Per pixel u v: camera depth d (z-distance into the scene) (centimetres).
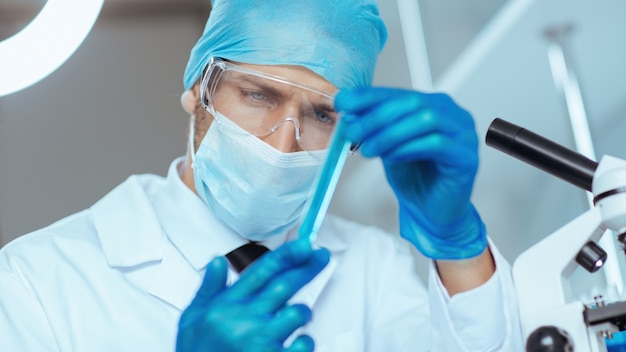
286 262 105
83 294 160
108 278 164
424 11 262
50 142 359
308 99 154
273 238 178
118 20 387
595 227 102
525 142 105
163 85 380
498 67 220
